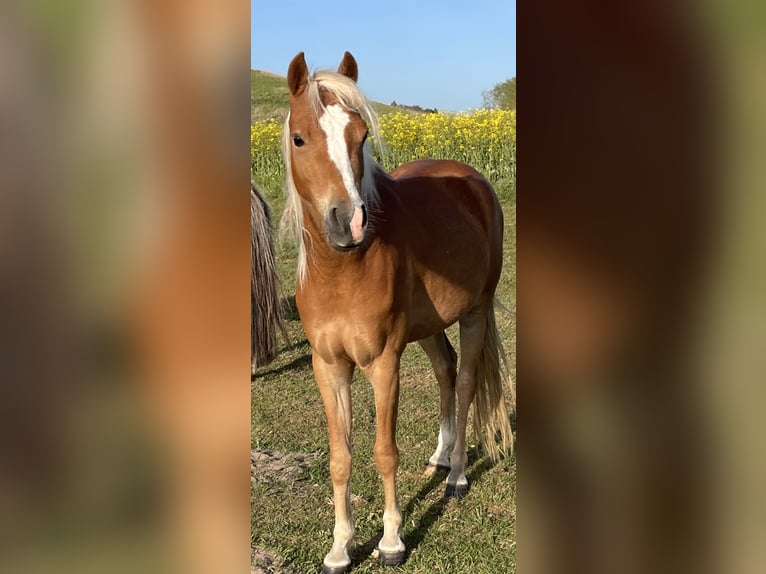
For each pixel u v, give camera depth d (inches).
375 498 118.3
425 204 110.4
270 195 375.6
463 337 125.5
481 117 438.9
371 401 160.4
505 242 289.4
